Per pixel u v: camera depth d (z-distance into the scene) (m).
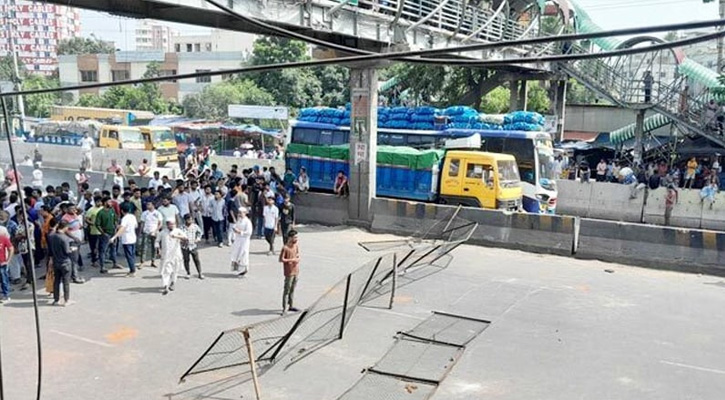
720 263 15.17
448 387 8.62
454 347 10.05
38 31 92.44
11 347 9.77
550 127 31.14
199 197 17.62
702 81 28.92
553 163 22.33
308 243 18.20
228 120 50.44
